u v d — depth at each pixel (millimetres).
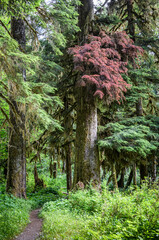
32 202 10883
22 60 5668
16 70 5500
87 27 11695
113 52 10609
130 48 11016
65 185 20781
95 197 7969
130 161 11430
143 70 12430
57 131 13219
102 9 13977
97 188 10398
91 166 10641
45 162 24344
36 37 9781
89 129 10992
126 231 3875
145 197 5895
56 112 13930
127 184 14664
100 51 9836
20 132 10633
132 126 11289
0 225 5910
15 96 6012
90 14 11836
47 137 13516
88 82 9719
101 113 13273
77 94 11875
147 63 14664
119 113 13195
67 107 13875
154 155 12578
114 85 9344
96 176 10602
